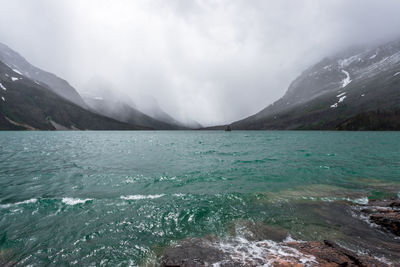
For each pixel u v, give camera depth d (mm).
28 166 22875
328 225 9586
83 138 81188
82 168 22125
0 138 70500
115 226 9359
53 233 8711
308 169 21453
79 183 16328
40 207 11406
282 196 13453
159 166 23312
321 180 17344
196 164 24578
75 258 7156
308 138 78812
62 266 6766
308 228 9305
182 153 35031
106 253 7441
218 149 41562
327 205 11969
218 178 17906
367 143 53031
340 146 46031
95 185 15812
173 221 9891
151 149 41594
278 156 30844
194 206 11703
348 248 7758
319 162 25500
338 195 13695
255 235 8680
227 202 12367
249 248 7629
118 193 13914
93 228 9156
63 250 7590
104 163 25172
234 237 8508
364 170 20938
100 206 11617
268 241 8188
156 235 8664
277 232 8938
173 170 21203
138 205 11781
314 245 7852
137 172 20266
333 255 7062
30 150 37438
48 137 83312
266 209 11391
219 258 6914
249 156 31016
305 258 6832
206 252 7348
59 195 13422
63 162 25609
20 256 7238
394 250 7660
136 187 15273
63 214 10531
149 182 16641
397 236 8672
